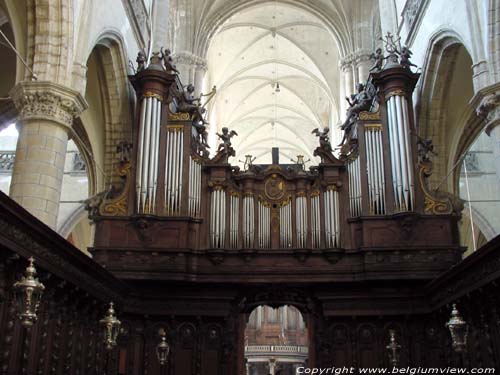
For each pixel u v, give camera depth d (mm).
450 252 14789
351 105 18250
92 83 18703
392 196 15398
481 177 24984
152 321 15570
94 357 13094
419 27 18625
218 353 15406
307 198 15969
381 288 15422
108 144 18547
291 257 15352
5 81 19078
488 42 13016
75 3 13492
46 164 12164
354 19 27688
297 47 34531
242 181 16141
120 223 15242
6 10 13438
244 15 32531
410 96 16359
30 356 9562
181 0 27656
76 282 11273
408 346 15094
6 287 8609
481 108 12930
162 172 15820
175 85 17422
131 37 18688
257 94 39844
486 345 11695
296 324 35219
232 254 15312
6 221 8148
